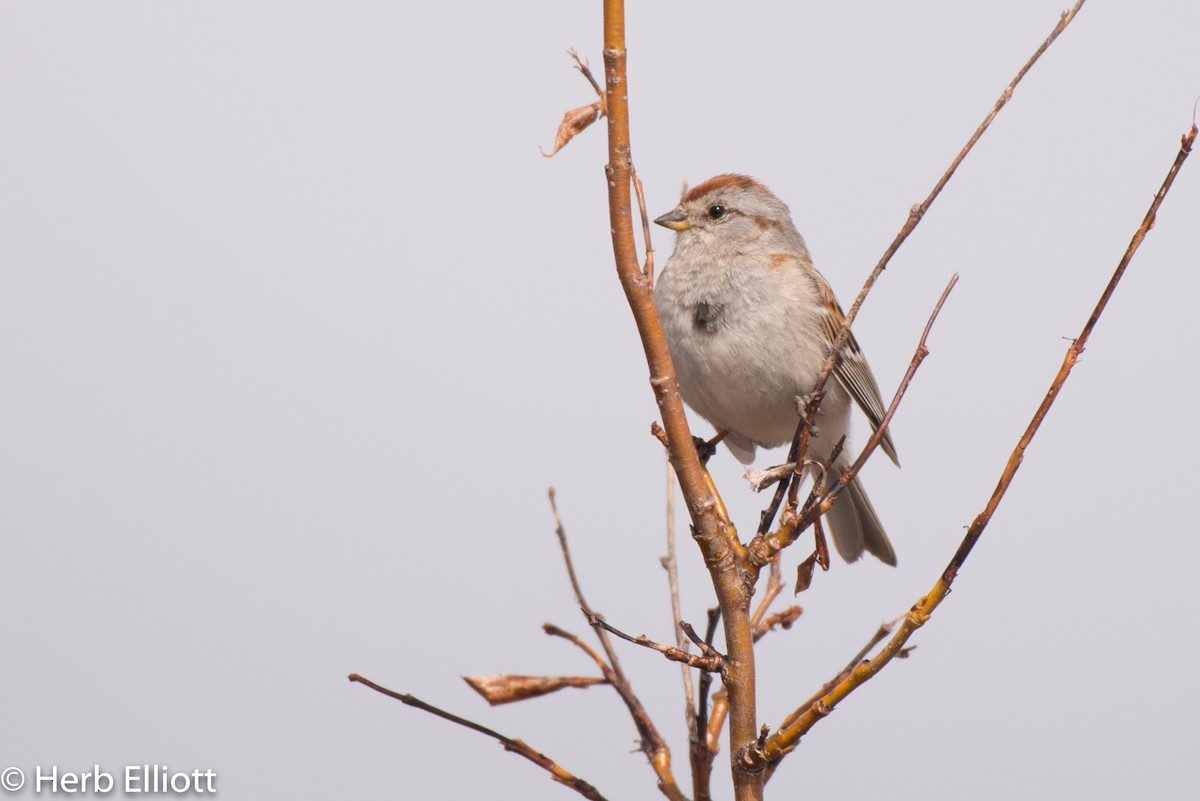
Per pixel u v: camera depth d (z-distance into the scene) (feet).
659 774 18.26
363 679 17.19
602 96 16.88
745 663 16.16
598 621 16.29
